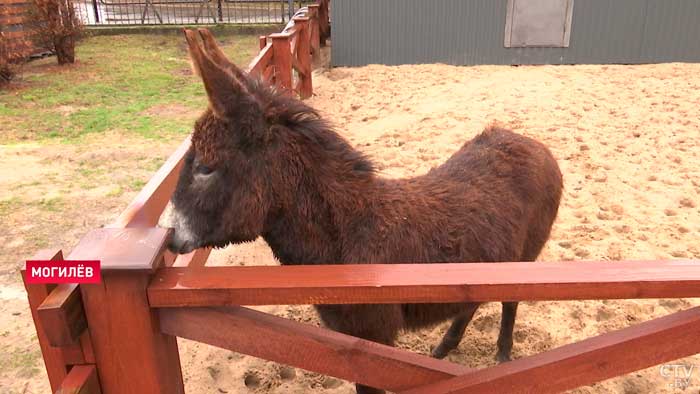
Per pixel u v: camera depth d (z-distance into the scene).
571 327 3.93
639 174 6.29
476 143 3.41
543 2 12.09
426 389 1.91
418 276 1.72
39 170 7.08
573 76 11.03
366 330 2.48
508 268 1.77
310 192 2.39
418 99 9.62
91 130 8.73
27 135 8.48
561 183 3.56
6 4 12.70
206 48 2.50
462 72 11.86
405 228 2.52
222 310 1.80
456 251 2.65
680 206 5.59
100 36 17.75
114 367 1.81
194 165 2.30
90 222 5.78
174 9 20.22
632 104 8.79
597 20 12.15
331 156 2.44
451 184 2.90
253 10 22.27
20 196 6.33
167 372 1.90
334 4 12.41
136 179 6.83
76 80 12.16
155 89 11.41
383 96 10.08
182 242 2.32
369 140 7.72
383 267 1.79
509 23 12.29
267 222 2.41
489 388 1.86
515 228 2.98
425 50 12.70
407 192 2.68
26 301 4.49
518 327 3.95
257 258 5.02
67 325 1.61
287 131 2.34
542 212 3.33
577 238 5.01
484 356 3.72
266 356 1.87
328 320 2.58
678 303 4.11
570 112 8.41
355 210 2.45
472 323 4.04
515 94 9.44
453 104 9.08
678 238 4.93
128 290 1.71
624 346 1.79
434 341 3.89
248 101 2.23
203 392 3.43
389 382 1.92
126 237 1.84
